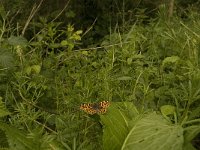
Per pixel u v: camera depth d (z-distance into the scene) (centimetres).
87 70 396
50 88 353
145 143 215
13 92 340
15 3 631
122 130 235
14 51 405
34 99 348
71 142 265
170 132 214
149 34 515
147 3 733
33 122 290
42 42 435
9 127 229
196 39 430
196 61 365
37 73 367
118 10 672
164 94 325
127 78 340
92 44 622
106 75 352
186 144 209
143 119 234
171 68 395
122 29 606
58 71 389
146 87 337
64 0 667
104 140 234
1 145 251
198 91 253
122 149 220
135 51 430
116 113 245
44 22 468
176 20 599
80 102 318
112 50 404
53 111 320
